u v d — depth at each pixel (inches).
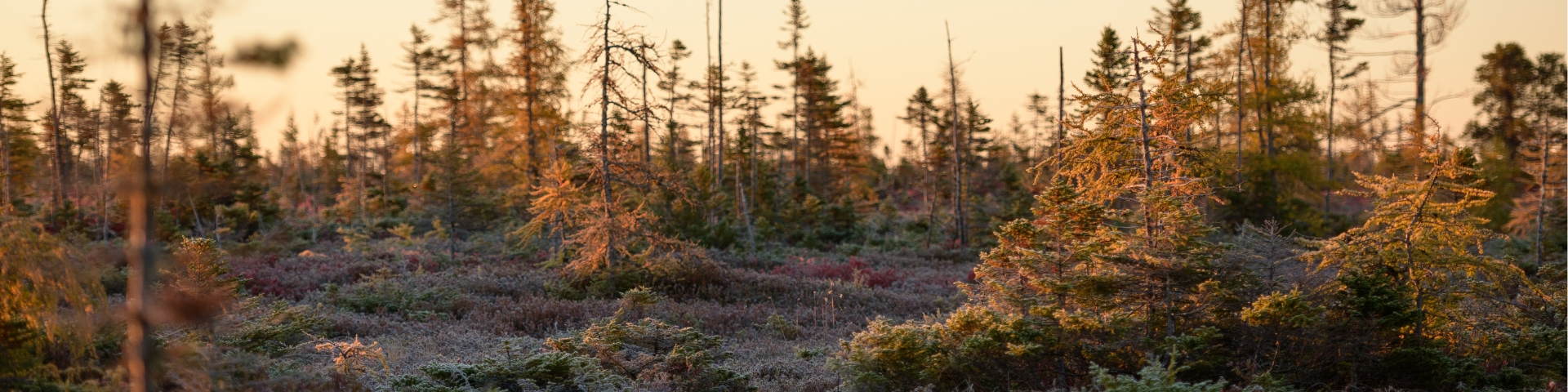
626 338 492.4
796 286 928.3
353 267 950.4
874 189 2496.3
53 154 1264.8
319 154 2519.7
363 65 2327.8
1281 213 1130.7
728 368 465.4
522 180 1462.8
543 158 1338.6
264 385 297.9
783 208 1647.4
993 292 521.0
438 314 713.6
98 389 265.0
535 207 991.0
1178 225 462.3
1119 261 455.5
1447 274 483.5
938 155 1807.3
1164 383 323.6
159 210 1071.0
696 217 1232.8
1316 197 1280.8
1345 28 1353.3
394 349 535.8
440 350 556.1
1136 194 622.2
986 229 1475.1
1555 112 1551.4
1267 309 404.8
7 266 278.4
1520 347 463.8
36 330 283.7
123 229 1021.8
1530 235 1233.4
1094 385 383.2
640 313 738.2
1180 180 609.0
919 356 426.0
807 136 2256.4
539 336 662.5
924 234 1600.6
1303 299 423.2
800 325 759.1
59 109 1127.6
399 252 1093.1
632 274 896.9
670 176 999.6
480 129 1619.1
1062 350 426.0
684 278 896.9
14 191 1123.9
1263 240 498.3
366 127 2361.0
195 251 386.0
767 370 520.7
